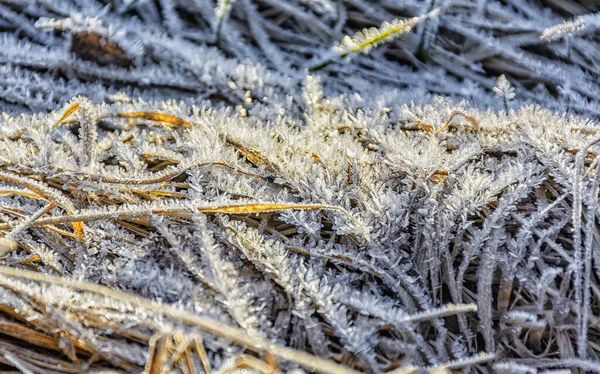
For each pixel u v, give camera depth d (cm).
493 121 50
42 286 41
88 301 40
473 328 43
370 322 42
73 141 49
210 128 48
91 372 41
